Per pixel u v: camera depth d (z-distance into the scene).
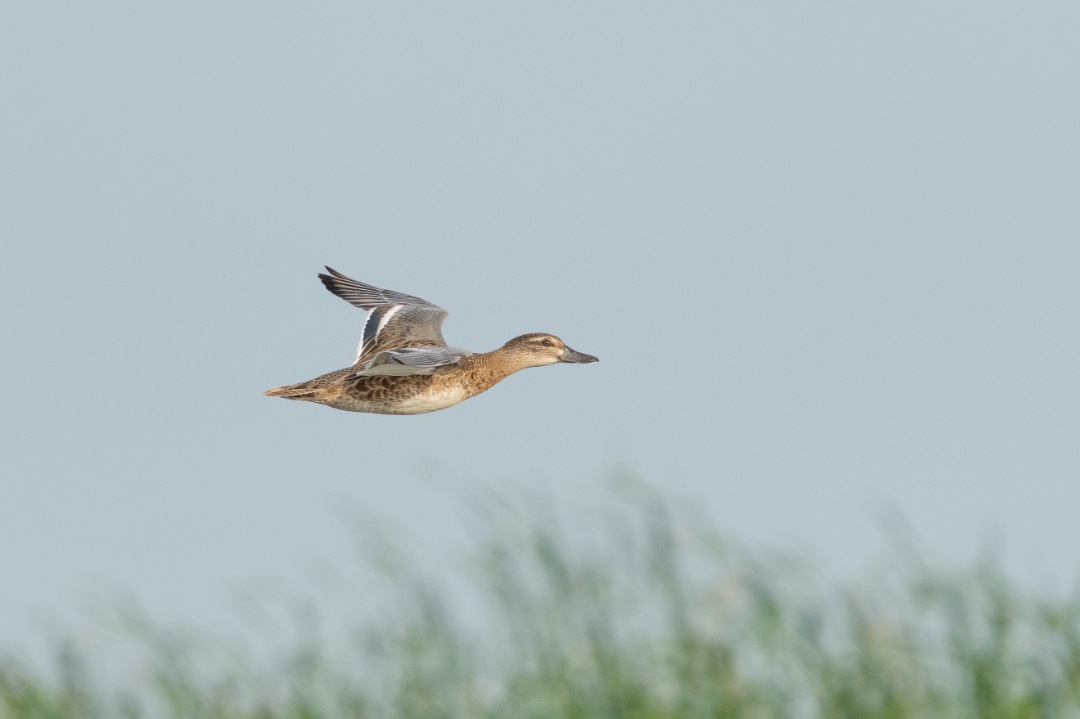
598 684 10.73
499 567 11.29
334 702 10.91
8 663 10.93
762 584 11.04
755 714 10.35
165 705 10.88
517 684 10.86
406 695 10.84
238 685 11.07
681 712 10.48
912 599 10.92
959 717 10.20
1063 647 10.45
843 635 10.84
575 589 11.17
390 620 11.19
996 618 10.55
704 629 10.96
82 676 10.98
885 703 10.29
